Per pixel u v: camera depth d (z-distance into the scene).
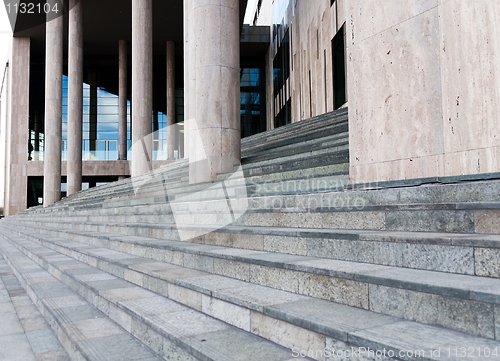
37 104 40.72
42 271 7.46
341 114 10.80
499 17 3.82
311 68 22.59
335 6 18.30
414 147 4.48
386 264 2.93
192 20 9.80
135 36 20.78
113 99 41.94
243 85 40.53
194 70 9.63
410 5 4.55
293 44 27.39
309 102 23.06
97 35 36.66
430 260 2.66
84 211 13.34
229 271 3.79
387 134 4.74
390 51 4.73
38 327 4.64
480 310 1.93
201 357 2.37
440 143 4.27
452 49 4.18
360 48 5.07
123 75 37.53
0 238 18.91
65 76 41.50
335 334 2.07
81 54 29.23
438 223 3.27
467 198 3.50
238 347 2.44
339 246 3.32
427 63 4.40
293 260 3.24
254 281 3.45
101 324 3.81
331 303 2.65
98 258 6.14
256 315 2.68
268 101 38.16
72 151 28.73
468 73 4.05
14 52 38.75
